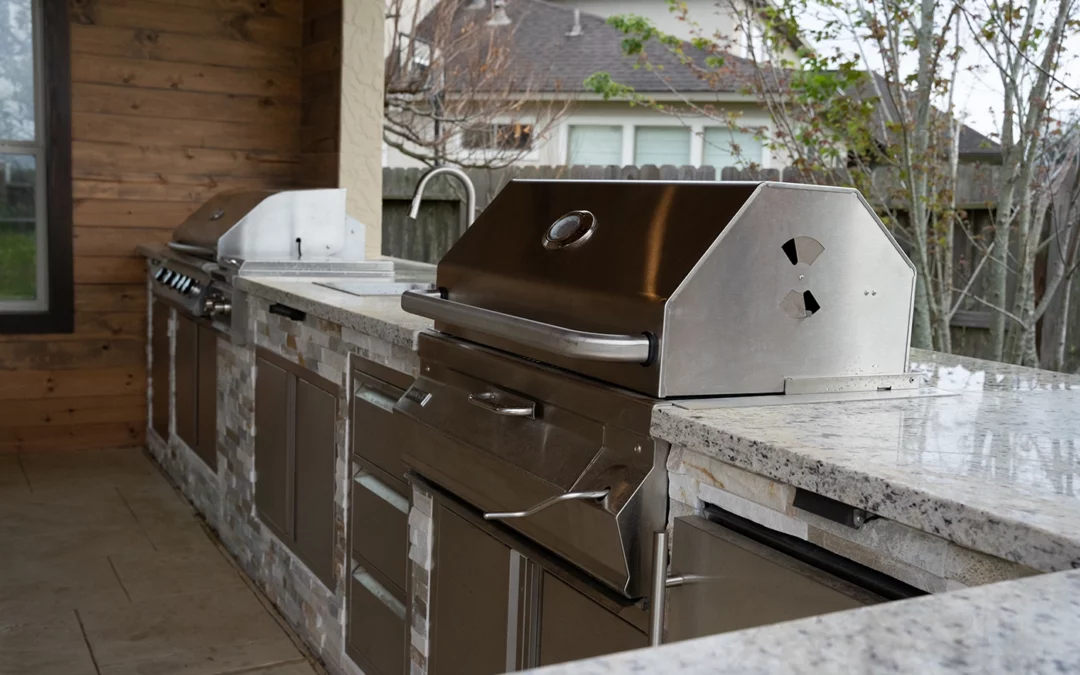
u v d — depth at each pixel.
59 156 4.41
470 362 1.84
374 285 3.06
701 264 1.39
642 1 9.97
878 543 1.08
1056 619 0.67
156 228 4.64
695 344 1.41
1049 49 3.74
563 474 1.50
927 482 1.02
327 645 2.63
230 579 3.23
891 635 0.62
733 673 0.55
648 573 1.39
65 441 4.61
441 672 1.98
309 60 4.72
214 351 3.61
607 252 1.57
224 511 3.53
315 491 2.69
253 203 3.59
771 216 1.45
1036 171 3.94
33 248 4.48
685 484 1.36
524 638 1.69
